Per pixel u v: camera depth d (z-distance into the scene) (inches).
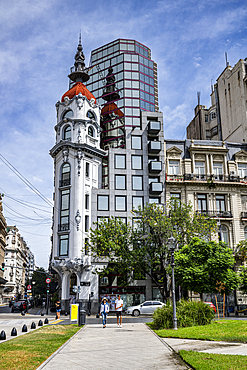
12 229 4795.8
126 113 2208.4
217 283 1040.2
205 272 1040.8
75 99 1817.2
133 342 556.4
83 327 833.5
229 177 1785.2
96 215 1700.3
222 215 1718.8
